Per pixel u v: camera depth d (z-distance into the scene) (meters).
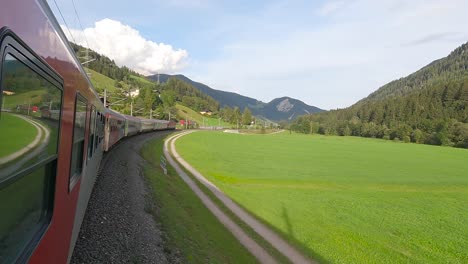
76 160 6.42
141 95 148.50
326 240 23.11
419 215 32.34
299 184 44.41
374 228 27.22
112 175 19.55
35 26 3.12
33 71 3.06
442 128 138.00
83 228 11.12
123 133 38.72
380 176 54.69
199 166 48.84
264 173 50.22
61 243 5.03
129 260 10.60
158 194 20.88
